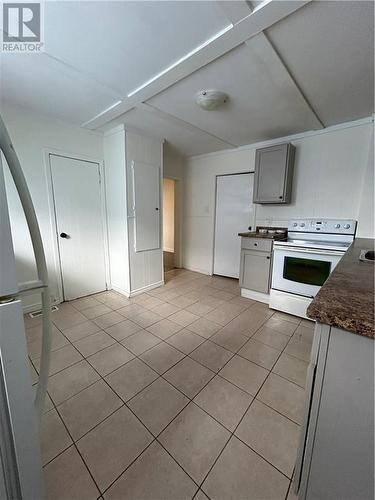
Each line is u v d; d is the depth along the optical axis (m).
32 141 2.38
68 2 1.10
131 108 2.21
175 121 2.51
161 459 1.08
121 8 1.12
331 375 0.67
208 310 2.71
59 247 2.74
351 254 1.56
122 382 1.56
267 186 2.93
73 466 1.04
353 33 1.27
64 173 2.67
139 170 2.92
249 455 1.10
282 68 1.57
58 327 2.28
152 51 1.42
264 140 3.20
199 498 0.94
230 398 1.43
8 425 0.58
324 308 0.66
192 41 1.33
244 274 3.05
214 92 1.88
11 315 0.56
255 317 2.54
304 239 2.90
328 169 2.71
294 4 1.08
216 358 1.82
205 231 4.24
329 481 0.73
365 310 0.64
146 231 3.16
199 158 4.12
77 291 2.98
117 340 2.06
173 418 1.29
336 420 0.68
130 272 3.04
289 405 1.39
